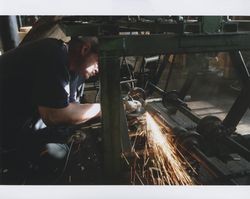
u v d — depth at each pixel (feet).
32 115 6.04
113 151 4.76
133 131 6.48
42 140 6.37
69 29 4.67
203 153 5.86
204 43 4.59
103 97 4.46
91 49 5.82
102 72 4.35
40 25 7.80
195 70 9.08
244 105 6.21
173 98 8.95
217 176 5.50
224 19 5.47
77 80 6.56
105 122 4.57
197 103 13.33
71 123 5.92
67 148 6.63
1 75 5.64
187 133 5.80
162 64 10.08
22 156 6.11
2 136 5.94
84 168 6.38
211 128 6.01
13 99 5.73
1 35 10.06
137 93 8.86
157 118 7.17
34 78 5.54
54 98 5.44
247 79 6.14
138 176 5.51
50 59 5.40
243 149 5.54
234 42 4.73
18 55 5.65
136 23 5.30
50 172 6.34
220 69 16.30
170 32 4.65
